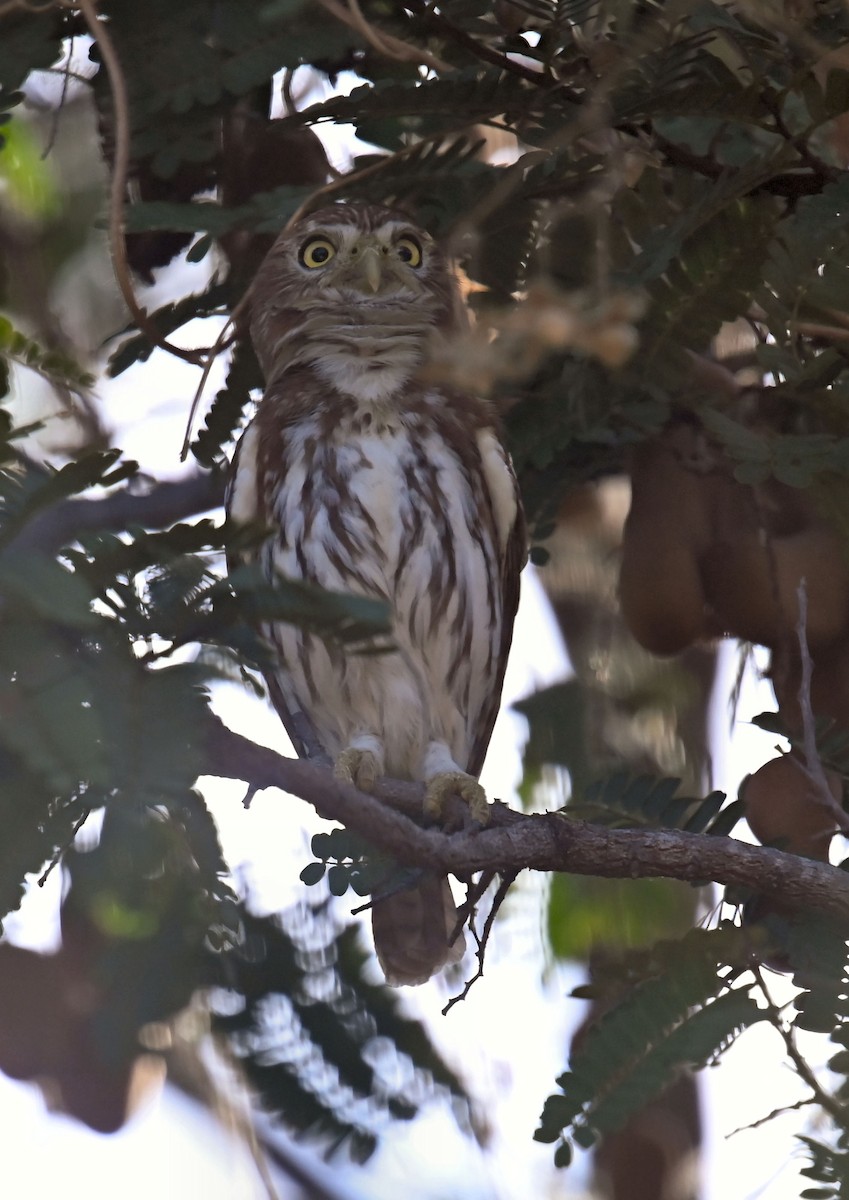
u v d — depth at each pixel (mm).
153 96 6387
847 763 7133
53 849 3707
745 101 6523
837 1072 5746
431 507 9055
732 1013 5762
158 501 8711
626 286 6449
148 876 3602
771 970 6020
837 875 6637
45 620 3664
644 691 10062
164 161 6633
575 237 7008
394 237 9312
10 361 6902
